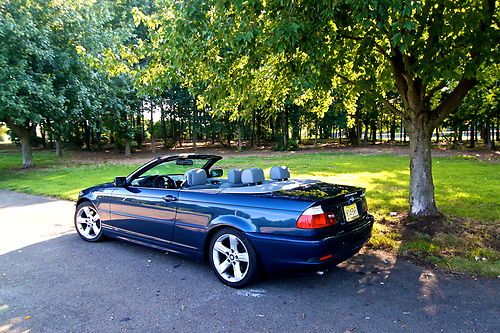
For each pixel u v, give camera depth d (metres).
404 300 3.35
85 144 34.41
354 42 5.17
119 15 21.73
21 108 13.78
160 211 4.47
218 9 4.34
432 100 7.27
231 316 3.12
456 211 6.53
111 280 3.98
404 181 10.53
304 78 4.30
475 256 4.42
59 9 16.03
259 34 4.23
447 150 23.09
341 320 3.01
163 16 5.65
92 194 5.46
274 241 3.44
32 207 8.34
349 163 16.28
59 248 5.20
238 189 3.97
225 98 6.30
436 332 2.79
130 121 26.94
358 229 3.74
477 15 4.25
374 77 5.53
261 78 6.71
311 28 4.07
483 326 2.87
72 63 16.11
